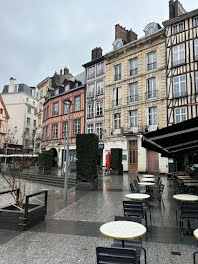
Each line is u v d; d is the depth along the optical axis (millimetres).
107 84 25641
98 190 10703
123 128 23188
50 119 32750
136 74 22922
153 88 21609
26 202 4906
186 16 19516
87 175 11164
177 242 4133
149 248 3865
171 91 20000
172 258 3490
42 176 15133
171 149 10203
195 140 8016
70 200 8344
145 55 22453
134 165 21969
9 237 4406
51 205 7453
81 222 5461
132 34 26734
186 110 18859
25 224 4809
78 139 11719
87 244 4066
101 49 28625
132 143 22453
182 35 19891
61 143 29750
